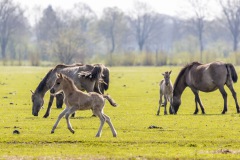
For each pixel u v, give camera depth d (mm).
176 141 51125
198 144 49969
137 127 59719
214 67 74625
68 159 43844
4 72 189125
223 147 48656
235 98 74625
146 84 133125
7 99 96875
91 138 52125
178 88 76688
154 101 93812
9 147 48844
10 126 60969
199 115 71562
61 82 53656
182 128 58938
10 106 84688
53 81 71500
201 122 63531
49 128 59094
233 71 74750
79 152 46438
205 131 56719
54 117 70062
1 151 47188
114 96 103250
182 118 67688
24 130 57656
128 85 130000
